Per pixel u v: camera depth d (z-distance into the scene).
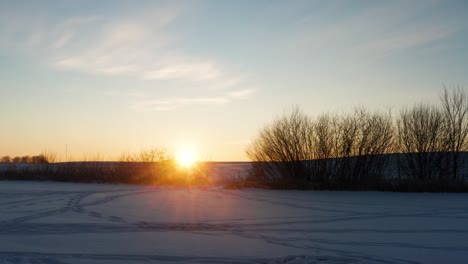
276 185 27.00
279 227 13.55
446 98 31.22
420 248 10.74
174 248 10.45
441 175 29.95
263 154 29.92
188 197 21.98
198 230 12.92
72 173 33.00
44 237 11.56
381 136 28.89
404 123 31.34
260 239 11.65
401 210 17.59
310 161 28.92
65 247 10.39
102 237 11.66
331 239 11.75
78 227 13.16
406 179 26.89
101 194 23.11
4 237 11.51
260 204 19.31
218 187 28.02
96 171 32.78
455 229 13.38
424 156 30.77
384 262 9.41
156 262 9.16
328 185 26.81
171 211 16.83
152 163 32.16
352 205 19.17
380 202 20.42
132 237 11.72
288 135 29.16
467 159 31.48
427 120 30.97
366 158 28.73
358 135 28.66
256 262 9.27
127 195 22.70
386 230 13.16
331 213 16.62
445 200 21.25
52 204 18.59
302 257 9.70
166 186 28.77
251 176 30.03
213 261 9.30
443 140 30.75
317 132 28.95
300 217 15.61
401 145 31.11
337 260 9.50
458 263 9.43
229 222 14.40
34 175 33.47
